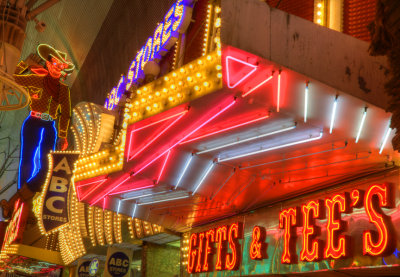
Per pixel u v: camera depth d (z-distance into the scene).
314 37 5.82
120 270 14.96
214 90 5.84
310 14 8.48
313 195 8.49
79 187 10.55
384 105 5.84
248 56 5.41
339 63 5.86
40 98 25.50
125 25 23.53
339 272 7.48
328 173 7.73
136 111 7.37
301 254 8.00
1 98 10.11
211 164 8.31
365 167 7.19
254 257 9.46
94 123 14.35
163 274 14.52
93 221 15.87
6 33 14.07
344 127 6.24
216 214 11.25
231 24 5.38
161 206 11.09
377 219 6.70
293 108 6.03
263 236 9.55
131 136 7.84
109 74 26.25
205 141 7.48
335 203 7.54
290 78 5.63
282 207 9.30
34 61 26.42
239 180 8.79
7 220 28.28
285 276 8.83
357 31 7.96
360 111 5.93
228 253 10.53
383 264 6.54
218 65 5.87
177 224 12.40
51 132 25.31
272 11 5.67
